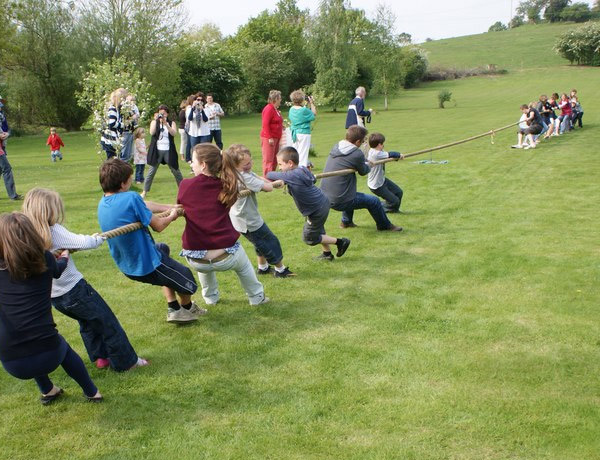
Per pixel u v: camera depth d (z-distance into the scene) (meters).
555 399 3.54
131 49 35.34
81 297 3.79
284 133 11.30
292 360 4.14
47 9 34.19
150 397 3.71
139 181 11.62
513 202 8.95
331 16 45.41
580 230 7.25
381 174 8.16
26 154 21.47
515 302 5.05
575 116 19.86
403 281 5.68
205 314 5.02
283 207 9.14
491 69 68.75
